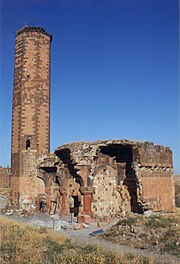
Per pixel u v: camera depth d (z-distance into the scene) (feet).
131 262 50.06
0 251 54.54
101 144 116.06
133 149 112.78
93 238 78.48
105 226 101.35
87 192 114.32
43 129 145.59
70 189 128.47
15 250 54.95
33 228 82.33
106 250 58.54
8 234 67.87
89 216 109.40
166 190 122.93
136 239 71.26
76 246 61.98
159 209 116.47
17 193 140.36
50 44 156.15
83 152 115.55
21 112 144.25
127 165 123.24
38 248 58.23
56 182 138.10
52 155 136.67
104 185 120.88
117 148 120.88
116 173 124.67
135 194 119.96
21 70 147.95
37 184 140.67
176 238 66.08
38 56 149.07
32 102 144.87
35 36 149.79
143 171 111.96
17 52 151.84
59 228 96.89
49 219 111.86
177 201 174.60
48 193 139.23
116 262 49.06
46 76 150.51
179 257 57.88
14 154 145.38
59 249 58.18
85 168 115.55
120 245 68.80
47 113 148.36
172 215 103.45
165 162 124.16
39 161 141.18
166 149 126.52
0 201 169.78
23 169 140.77
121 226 79.36
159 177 119.96
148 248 64.75
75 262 49.03
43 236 71.15
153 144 119.03
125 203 122.11
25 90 145.69
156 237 69.26
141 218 83.82
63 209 128.77
